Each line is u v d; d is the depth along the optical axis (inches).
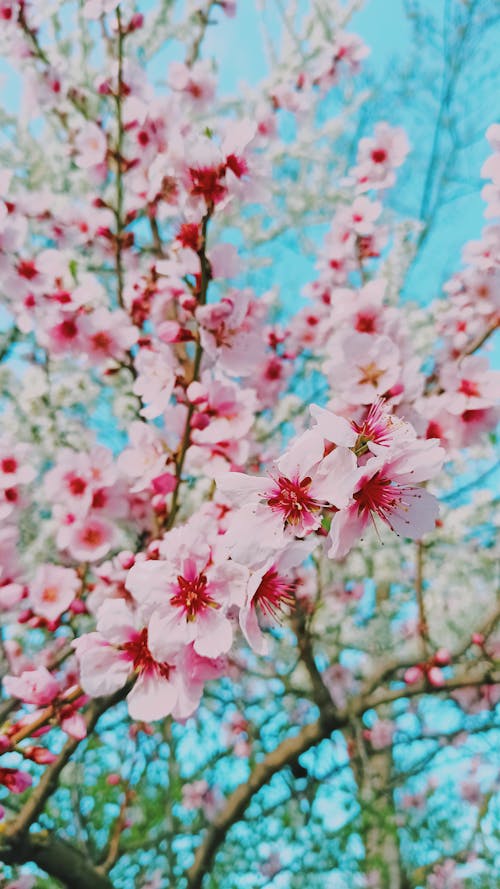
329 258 21.5
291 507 7.2
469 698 24.5
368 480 7.4
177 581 8.2
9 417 22.3
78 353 16.9
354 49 24.9
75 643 8.9
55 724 11.4
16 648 18.0
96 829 22.5
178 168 12.3
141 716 8.4
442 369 14.5
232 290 13.8
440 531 23.3
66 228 19.3
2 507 16.1
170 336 13.7
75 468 15.9
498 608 17.9
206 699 24.7
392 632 25.0
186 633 7.9
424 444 7.3
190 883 18.8
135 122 18.4
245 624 7.2
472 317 17.1
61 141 25.7
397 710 24.6
